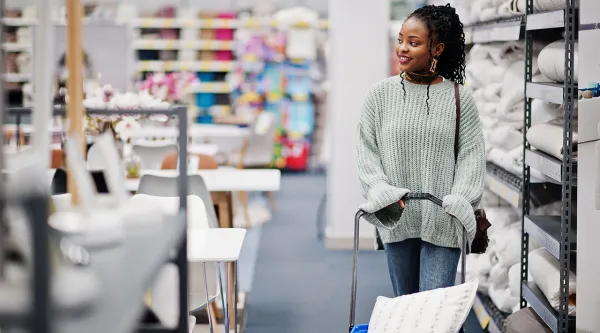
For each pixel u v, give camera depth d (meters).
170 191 4.64
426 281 3.75
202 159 6.82
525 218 4.36
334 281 6.96
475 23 5.91
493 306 5.16
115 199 2.66
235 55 14.43
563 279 3.54
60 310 1.61
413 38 3.71
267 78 14.17
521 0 4.40
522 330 4.03
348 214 8.34
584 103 3.37
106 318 1.61
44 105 2.92
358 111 8.23
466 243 3.63
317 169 14.77
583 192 3.38
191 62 14.21
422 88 3.76
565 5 3.54
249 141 10.45
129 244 2.17
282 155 14.53
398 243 3.83
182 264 2.71
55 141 5.83
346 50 8.18
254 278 7.10
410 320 3.17
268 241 8.77
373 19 8.16
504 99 5.04
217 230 4.30
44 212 1.40
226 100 14.43
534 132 4.14
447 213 3.52
